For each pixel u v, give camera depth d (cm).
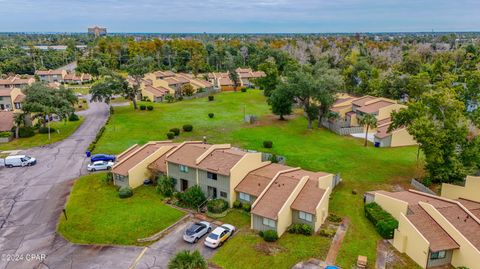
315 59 15662
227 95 11575
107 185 4753
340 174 5162
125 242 3466
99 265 3133
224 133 7238
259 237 3544
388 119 7194
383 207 3919
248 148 6281
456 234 3144
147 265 3131
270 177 4200
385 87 9394
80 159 5762
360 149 6275
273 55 15375
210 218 3928
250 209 4012
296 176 4169
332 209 4116
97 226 3725
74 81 14662
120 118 8412
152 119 8338
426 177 4772
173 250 3353
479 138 4572
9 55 17788
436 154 4397
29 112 6819
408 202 3647
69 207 4138
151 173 4847
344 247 3378
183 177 4466
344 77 11231
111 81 8850
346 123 7725
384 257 3253
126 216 3919
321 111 7581
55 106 7075
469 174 4488
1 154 5984
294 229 3619
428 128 4462
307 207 3628
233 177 4097
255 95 11556
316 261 3166
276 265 3114
